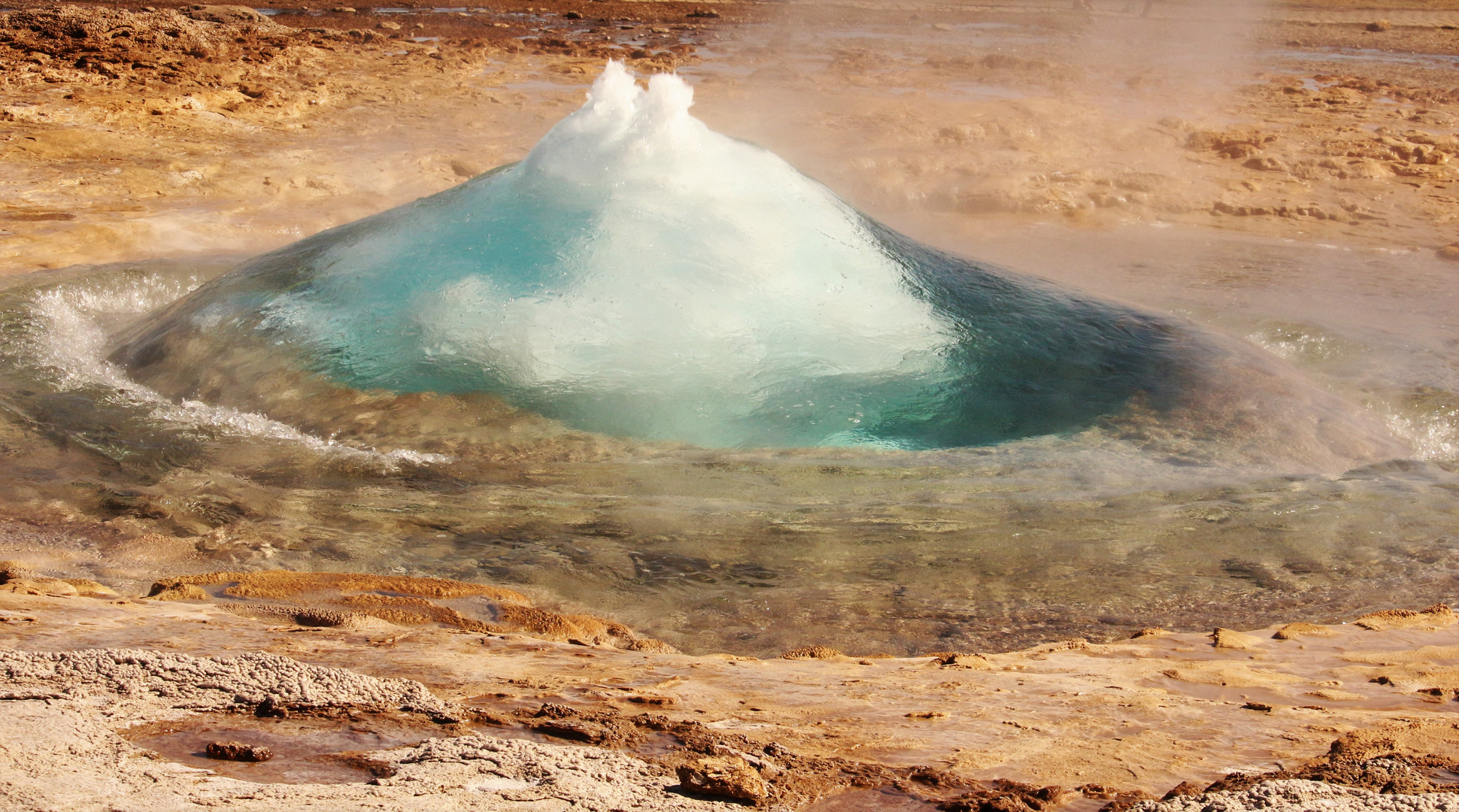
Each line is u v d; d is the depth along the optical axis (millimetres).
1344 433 7008
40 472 6145
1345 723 3219
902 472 6375
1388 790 2486
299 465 6324
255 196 14836
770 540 5594
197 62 23203
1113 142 19688
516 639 4105
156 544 5332
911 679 3758
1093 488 6195
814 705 3361
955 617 4875
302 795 2281
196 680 3008
